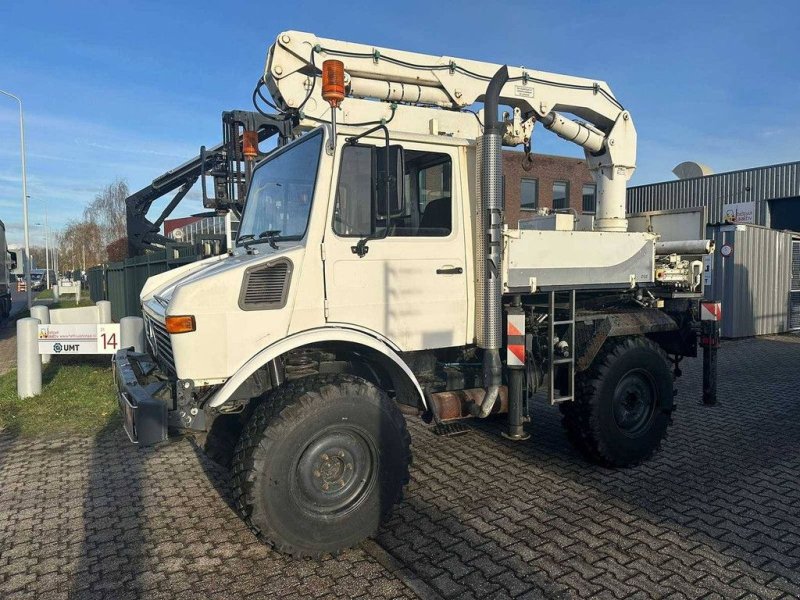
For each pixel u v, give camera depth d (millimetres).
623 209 6000
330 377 3719
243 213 5027
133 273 14859
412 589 3229
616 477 4840
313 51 4539
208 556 3650
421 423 6445
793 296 14312
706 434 6016
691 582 3250
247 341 3539
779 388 8172
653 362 5051
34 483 4871
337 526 3566
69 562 3594
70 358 10047
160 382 3898
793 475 4863
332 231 3740
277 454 3408
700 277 5547
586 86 5691
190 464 5305
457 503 4348
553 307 4574
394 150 3664
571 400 4672
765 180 19250
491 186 4113
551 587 3215
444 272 4160
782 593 3143
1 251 21266
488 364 4188
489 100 4105
